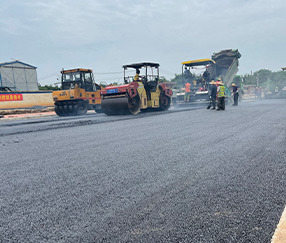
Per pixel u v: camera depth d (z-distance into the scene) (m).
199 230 1.64
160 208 1.98
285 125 6.03
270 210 1.89
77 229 1.71
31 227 1.76
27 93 20.83
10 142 5.52
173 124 7.14
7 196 2.38
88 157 3.78
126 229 1.68
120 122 8.44
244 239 1.53
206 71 16.03
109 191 2.38
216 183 2.48
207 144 4.31
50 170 3.20
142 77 12.22
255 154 3.54
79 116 12.89
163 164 3.22
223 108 11.43
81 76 14.15
